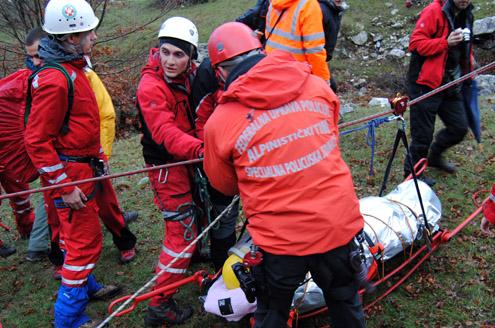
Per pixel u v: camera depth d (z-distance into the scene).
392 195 3.81
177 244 3.30
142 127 3.28
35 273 4.34
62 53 3.02
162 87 3.13
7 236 5.06
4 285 4.21
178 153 3.02
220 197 3.54
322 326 3.24
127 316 3.60
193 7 15.99
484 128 5.87
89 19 3.05
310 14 4.42
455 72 4.46
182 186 3.29
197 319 3.48
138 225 4.88
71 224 3.22
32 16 10.65
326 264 2.35
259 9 5.69
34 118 2.95
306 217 2.24
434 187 4.75
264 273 2.42
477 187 4.69
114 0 15.22
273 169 2.26
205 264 4.14
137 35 13.01
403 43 12.41
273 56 2.30
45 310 3.84
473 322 3.17
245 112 2.30
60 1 2.97
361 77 11.77
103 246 4.57
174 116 3.21
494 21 10.88
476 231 4.03
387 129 6.13
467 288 3.45
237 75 2.40
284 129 2.26
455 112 4.60
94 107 3.25
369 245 3.11
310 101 2.33
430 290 3.48
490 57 11.02
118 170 6.41
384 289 3.51
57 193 3.17
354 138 6.03
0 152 4.07
